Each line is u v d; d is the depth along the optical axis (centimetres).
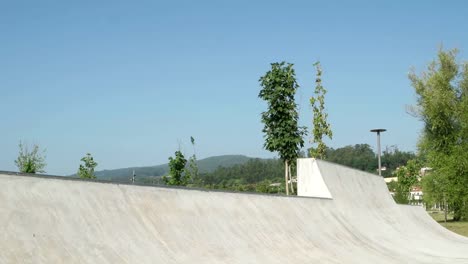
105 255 724
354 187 2206
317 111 2608
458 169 3756
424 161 4266
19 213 677
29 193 723
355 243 1513
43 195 742
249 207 1244
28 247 637
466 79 3869
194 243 922
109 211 827
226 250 968
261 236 1140
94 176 2338
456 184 3812
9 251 610
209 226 1017
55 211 732
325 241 1376
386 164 13000
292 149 2212
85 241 725
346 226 1673
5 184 702
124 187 917
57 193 768
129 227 829
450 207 4716
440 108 3856
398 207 2622
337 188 1950
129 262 742
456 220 4853
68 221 735
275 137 2219
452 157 3778
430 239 2142
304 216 1473
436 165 3922
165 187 1023
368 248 1504
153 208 932
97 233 759
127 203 885
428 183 4347
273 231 1215
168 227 911
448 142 3916
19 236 644
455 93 3906
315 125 2595
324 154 2598
